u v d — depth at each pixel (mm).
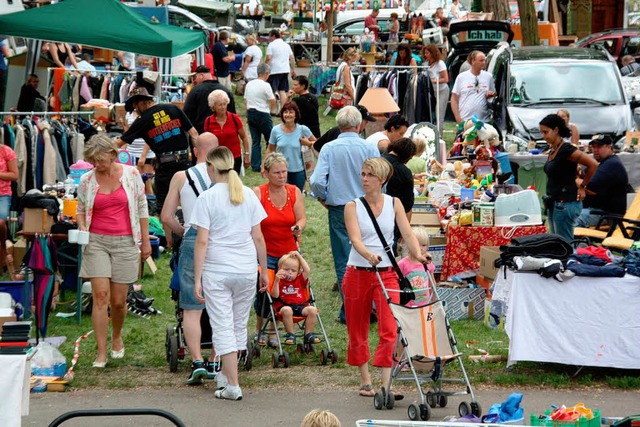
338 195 14258
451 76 33406
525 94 25000
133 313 15391
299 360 13008
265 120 24797
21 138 17281
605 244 16703
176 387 11875
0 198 16391
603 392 11766
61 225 15086
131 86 24688
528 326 12250
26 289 14188
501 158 18688
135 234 12727
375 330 14352
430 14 45344
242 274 11203
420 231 13273
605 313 12117
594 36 37719
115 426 10414
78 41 20844
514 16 47094
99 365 12672
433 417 10688
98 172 12570
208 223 11102
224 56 35188
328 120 32500
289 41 43156
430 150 20703
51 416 10727
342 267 14484
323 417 7992
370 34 40750
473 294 15211
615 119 24281
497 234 15695
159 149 16844
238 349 11445
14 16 20750
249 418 10641
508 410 9516
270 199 13172
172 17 39281
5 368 8750
